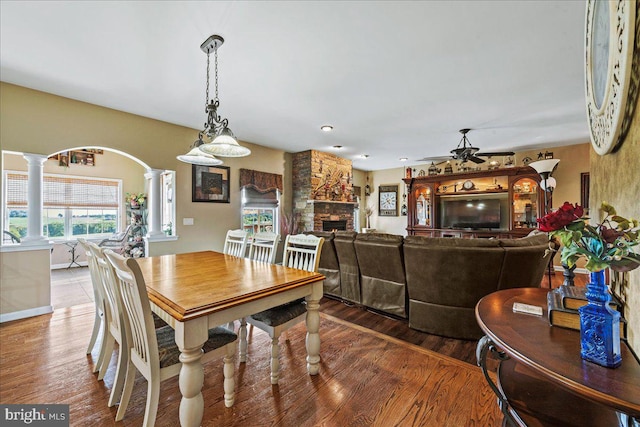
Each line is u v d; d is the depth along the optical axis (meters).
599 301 0.83
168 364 1.37
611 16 0.97
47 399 1.67
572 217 0.89
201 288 1.61
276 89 2.94
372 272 3.16
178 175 4.20
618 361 0.80
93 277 2.12
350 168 6.67
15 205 5.30
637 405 0.65
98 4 1.73
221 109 3.52
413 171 7.66
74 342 2.39
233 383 1.63
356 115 3.70
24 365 2.03
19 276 2.92
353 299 3.40
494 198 6.22
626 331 0.98
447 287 2.52
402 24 1.92
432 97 3.13
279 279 1.83
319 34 2.03
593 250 0.84
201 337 1.30
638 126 0.89
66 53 2.28
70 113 3.20
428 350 2.31
